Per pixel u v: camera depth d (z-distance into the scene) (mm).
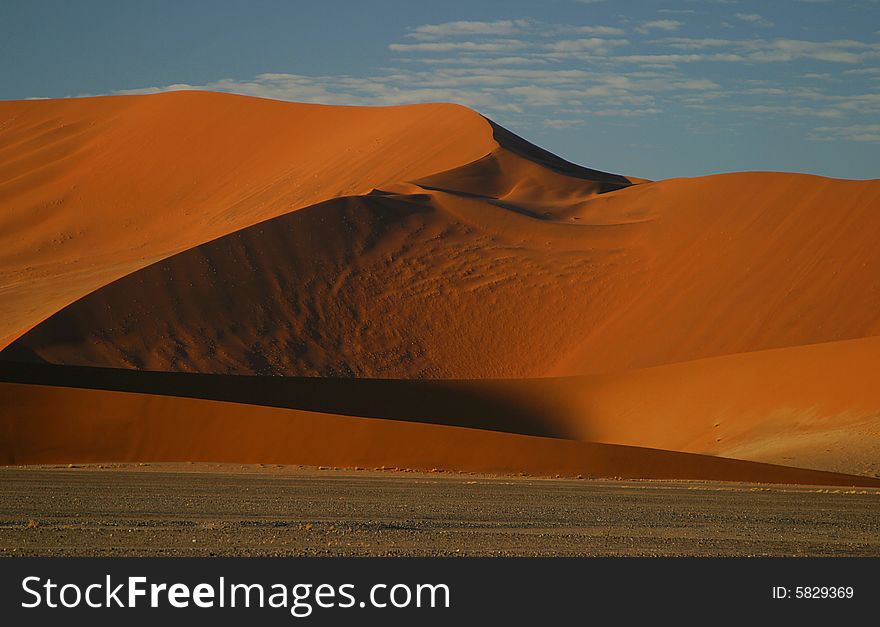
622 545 27531
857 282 122250
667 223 145000
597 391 85625
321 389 80000
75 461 57969
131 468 53750
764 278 127812
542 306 132875
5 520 30234
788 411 77375
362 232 143000
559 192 172375
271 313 128250
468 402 83125
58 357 112250
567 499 40906
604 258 140375
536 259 140625
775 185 144375
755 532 31547
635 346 123875
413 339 129125
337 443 59344
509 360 127062
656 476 56781
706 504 40312
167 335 120875
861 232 128750
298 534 28141
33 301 129125
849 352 80312
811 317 120062
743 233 137250
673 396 82938
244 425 60250
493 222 148375
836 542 29750
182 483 44219
